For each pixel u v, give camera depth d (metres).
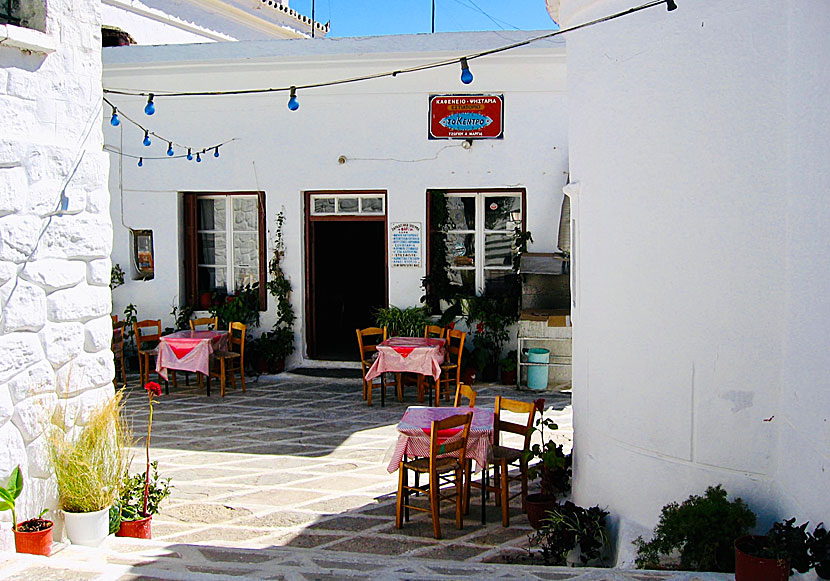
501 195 11.66
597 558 5.16
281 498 6.76
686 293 4.89
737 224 4.67
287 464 7.73
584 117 5.59
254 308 12.20
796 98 4.31
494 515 6.46
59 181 4.82
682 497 4.96
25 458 4.59
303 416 9.62
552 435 8.62
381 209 11.95
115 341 11.22
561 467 6.20
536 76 11.17
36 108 4.68
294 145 11.91
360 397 10.63
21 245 4.54
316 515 6.36
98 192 5.15
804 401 4.16
